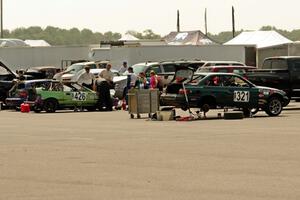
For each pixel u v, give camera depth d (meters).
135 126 31.16
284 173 17.08
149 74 50.12
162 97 35.94
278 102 37.44
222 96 35.81
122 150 21.94
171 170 17.70
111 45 70.88
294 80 40.94
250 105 36.56
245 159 19.58
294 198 14.01
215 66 49.19
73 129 29.88
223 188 15.13
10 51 67.75
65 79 56.03
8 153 21.41
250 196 14.23
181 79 36.50
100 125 31.98
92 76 46.28
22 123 33.62
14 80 47.06
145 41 76.38
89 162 19.28
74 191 14.98
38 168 18.25
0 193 14.84
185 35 80.50
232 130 28.50
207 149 21.95
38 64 68.81
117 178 16.55
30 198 14.28
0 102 46.31
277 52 70.00
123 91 49.81
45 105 42.44
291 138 25.08
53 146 23.25
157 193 14.63
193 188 15.16
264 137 25.52
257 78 40.59
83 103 43.34
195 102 35.25
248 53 69.38
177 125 31.48
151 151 21.61
